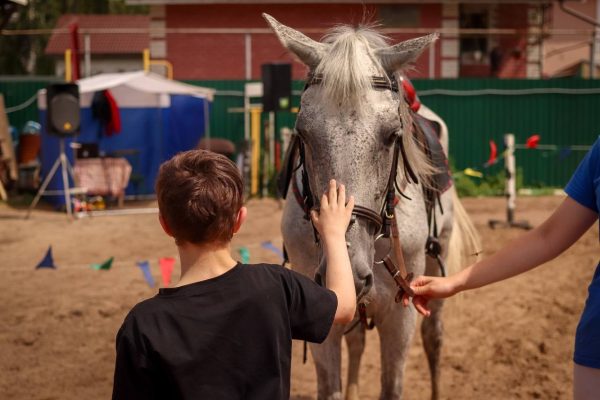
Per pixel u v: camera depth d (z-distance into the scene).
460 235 4.80
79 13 35.91
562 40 28.50
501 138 15.51
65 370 5.23
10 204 12.99
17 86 16.02
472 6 21.72
